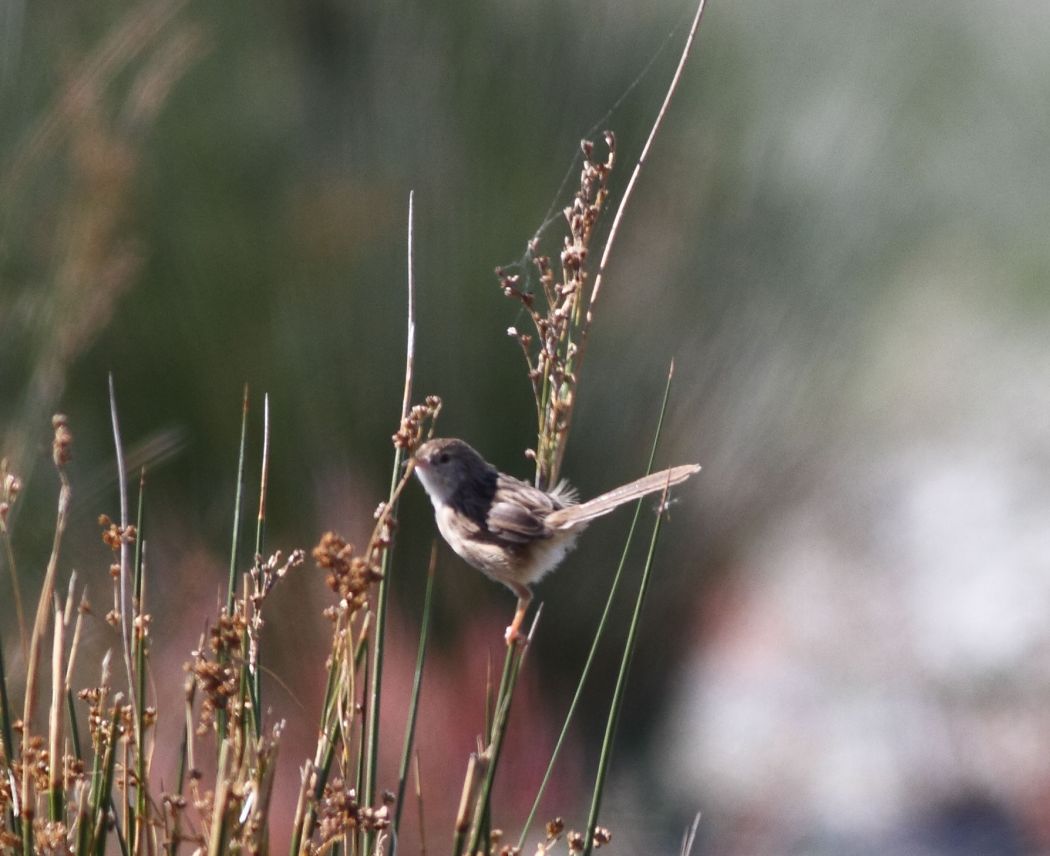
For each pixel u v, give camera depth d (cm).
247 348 1061
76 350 974
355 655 507
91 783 455
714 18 1151
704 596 1189
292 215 1079
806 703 1367
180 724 903
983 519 1617
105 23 1044
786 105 1167
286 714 965
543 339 536
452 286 1061
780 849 1209
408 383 493
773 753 1292
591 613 1145
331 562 442
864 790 1284
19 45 1020
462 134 1077
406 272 1069
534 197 1073
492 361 1070
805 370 1154
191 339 1049
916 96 1283
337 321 1067
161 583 994
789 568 1543
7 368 953
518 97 1083
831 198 1157
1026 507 1625
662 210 1123
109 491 1004
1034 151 2052
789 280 1144
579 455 1116
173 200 1059
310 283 1068
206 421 1045
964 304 1931
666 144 1119
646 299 1125
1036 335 2020
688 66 1130
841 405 1245
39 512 962
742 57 1167
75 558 965
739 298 1134
